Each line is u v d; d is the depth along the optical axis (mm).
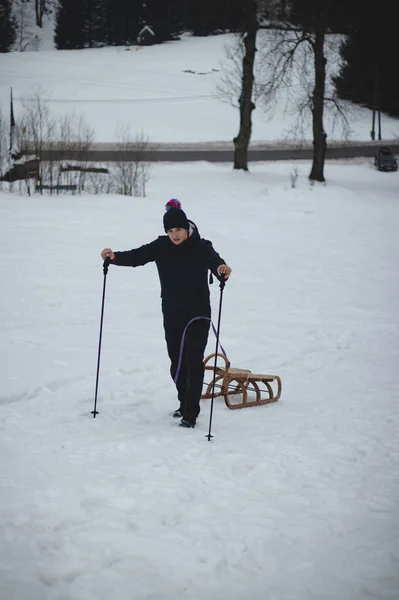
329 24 31125
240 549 3777
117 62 74312
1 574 3420
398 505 4465
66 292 11875
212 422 6250
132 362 8227
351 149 47438
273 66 32281
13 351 8406
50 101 57719
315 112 31234
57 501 4203
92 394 6910
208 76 67938
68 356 8344
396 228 20516
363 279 14469
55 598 3252
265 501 4441
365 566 3674
